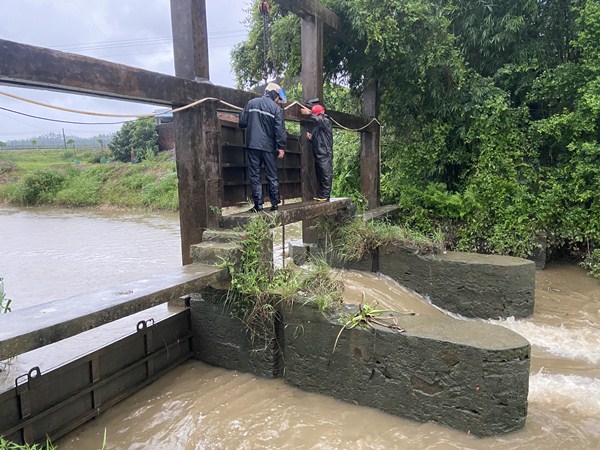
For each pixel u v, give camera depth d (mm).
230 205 6172
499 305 6961
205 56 5555
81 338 5730
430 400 4109
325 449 3771
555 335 6234
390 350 4258
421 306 7168
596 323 6652
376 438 3924
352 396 4500
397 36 8820
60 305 3570
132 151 33875
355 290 7074
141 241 13844
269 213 5867
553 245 9508
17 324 3102
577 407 4379
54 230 16797
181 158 5551
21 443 3564
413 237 7844
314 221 8719
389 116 11062
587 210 9062
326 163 7602
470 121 10031
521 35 9781
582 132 8984
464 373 3947
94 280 9055
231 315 5121
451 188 11078
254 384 4902
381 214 9586
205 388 4797
